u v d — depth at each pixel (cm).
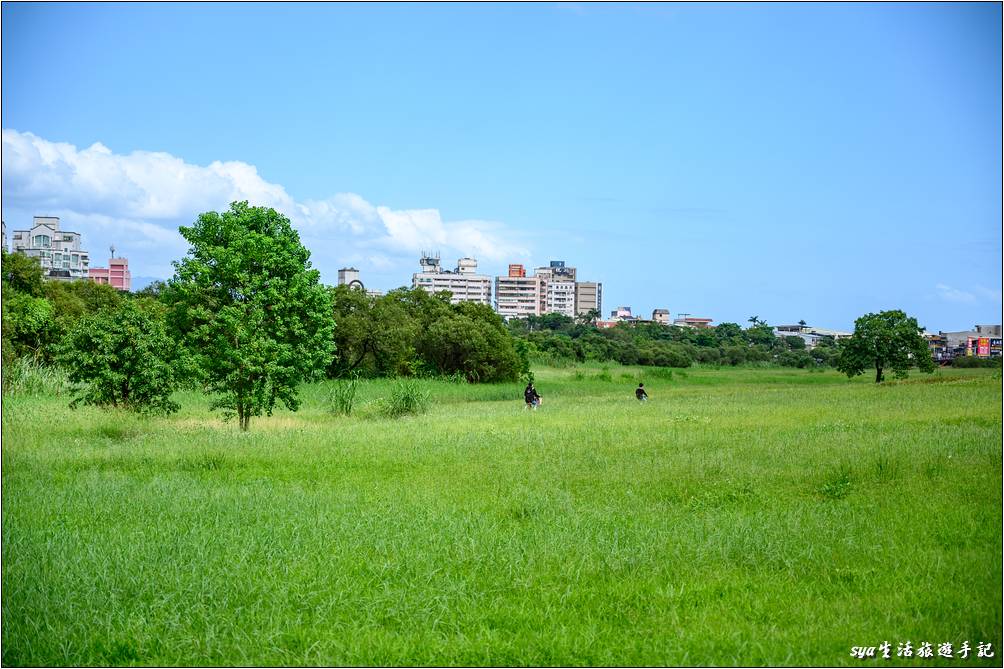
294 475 1806
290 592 984
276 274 2923
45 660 832
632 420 2852
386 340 6856
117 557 1087
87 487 1608
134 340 2956
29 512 1378
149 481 1727
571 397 4872
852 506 1382
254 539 1184
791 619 913
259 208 2902
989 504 1348
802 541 1156
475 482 1672
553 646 847
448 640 866
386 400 3709
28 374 3891
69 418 2825
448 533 1217
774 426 2469
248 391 2819
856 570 1047
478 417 3195
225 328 2833
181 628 887
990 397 3180
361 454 2036
